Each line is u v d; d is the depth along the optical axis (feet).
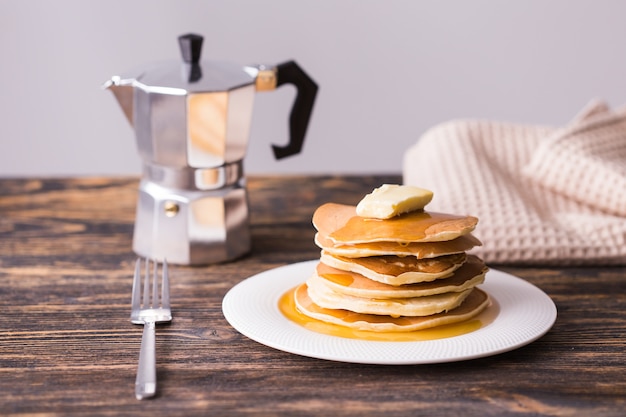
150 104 3.07
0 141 6.75
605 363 2.54
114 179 4.03
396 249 2.60
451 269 2.62
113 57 6.58
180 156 3.11
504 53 6.64
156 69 3.14
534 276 3.09
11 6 6.45
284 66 3.22
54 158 6.82
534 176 3.61
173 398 2.38
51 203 3.75
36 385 2.43
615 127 3.70
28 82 6.63
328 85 6.66
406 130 6.81
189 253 3.16
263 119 6.72
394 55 6.61
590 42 6.64
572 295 2.94
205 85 3.05
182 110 3.05
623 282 3.04
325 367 2.52
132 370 2.50
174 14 6.48
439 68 6.66
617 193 3.43
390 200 2.67
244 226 3.24
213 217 3.16
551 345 2.63
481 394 2.41
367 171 6.88
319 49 6.57
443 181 3.49
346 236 2.61
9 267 3.13
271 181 4.01
